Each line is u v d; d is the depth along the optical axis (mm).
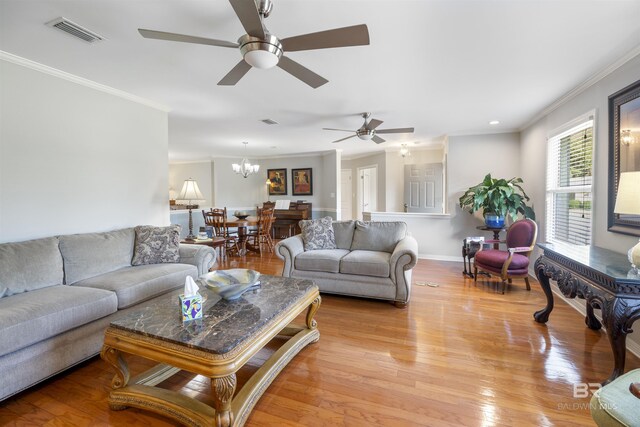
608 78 2617
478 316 2898
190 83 2965
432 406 1673
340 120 4387
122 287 2354
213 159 8477
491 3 1733
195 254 3191
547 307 2727
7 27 1974
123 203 3301
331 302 3334
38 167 2580
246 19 1446
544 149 3965
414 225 5547
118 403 1669
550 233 3838
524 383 1869
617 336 1717
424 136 5496
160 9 1789
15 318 1695
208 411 1521
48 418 1616
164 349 1489
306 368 2047
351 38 1593
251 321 1688
